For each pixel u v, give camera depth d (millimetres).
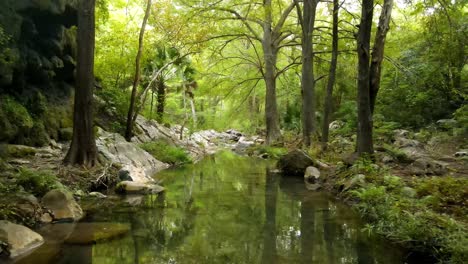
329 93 14922
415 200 6535
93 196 8461
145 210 7523
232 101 29156
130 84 20922
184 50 21906
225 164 16266
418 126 19562
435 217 5457
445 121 16781
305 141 16953
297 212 7430
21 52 11812
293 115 30188
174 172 13430
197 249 5320
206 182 11180
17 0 11234
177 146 19562
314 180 11102
